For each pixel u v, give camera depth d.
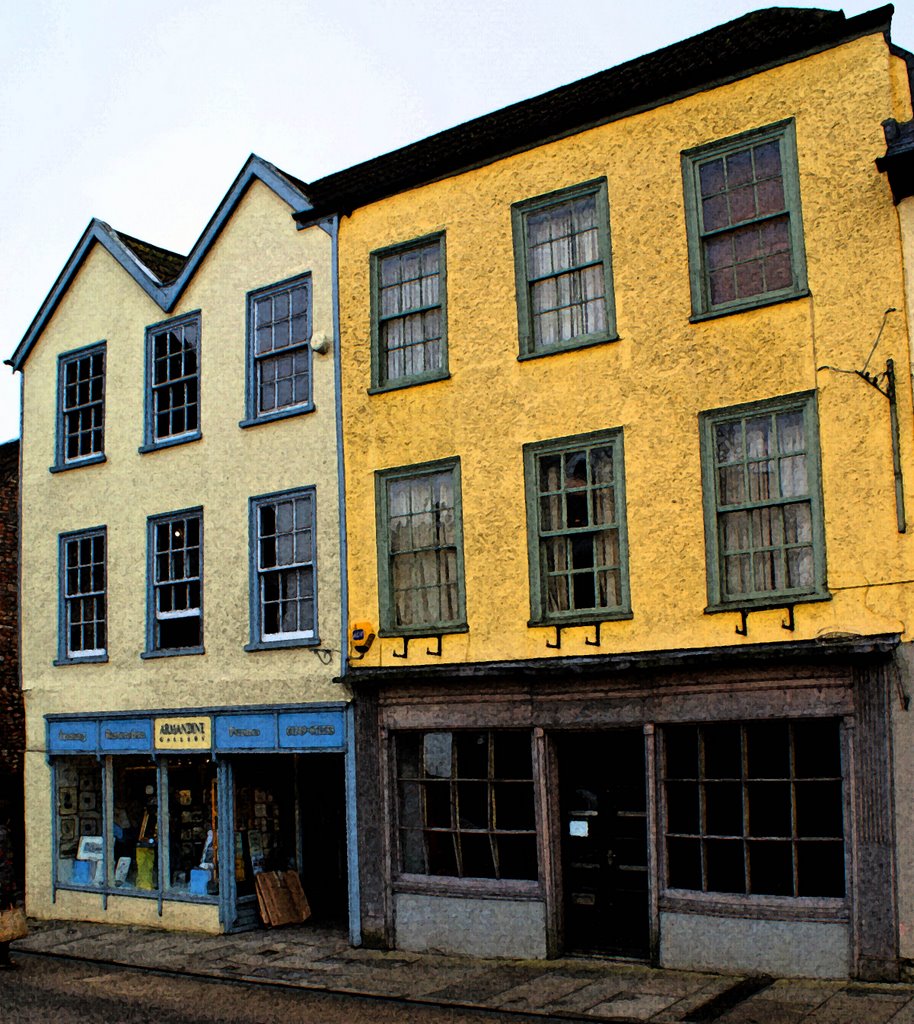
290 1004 10.98
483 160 13.89
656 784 11.91
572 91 14.62
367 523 14.44
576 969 11.84
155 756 16.27
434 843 13.48
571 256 13.23
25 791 18.16
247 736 15.16
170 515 16.67
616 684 12.23
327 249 15.31
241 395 16.02
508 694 12.95
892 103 11.31
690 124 12.45
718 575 11.80
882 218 11.20
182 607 16.45
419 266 14.48
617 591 12.50
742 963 11.18
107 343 17.89
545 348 13.17
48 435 18.55
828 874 11.01
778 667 11.27
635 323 12.58
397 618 14.12
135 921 16.20
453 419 13.83
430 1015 10.30
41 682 17.98
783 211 11.78
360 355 14.77
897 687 10.66
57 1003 11.30
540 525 13.04
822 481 11.29
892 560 10.83
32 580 18.42
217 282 16.53
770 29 12.79
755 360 11.80
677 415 12.22
